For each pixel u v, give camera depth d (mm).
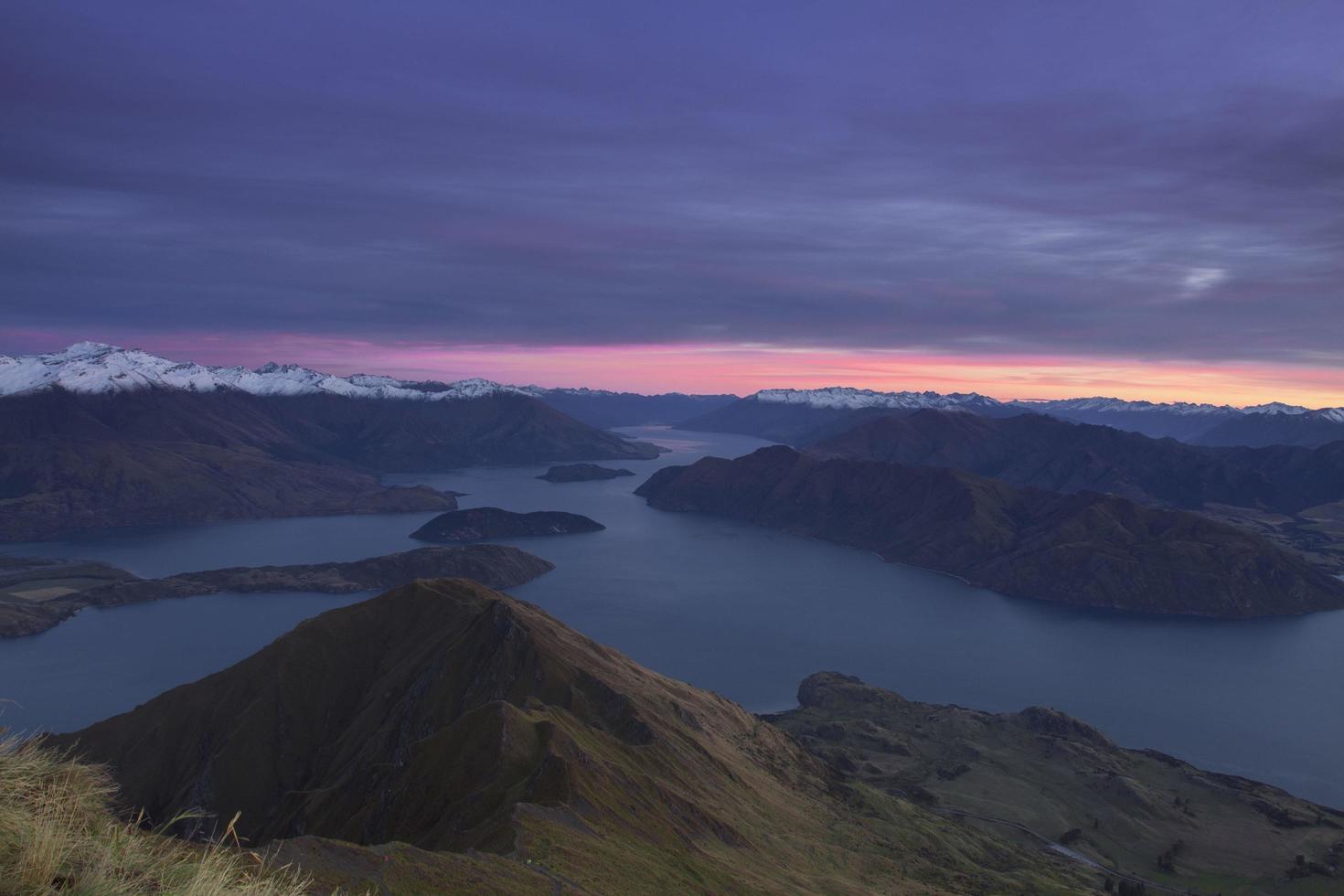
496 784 84250
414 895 41000
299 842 40844
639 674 162875
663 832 82375
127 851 14469
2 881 12328
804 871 95438
